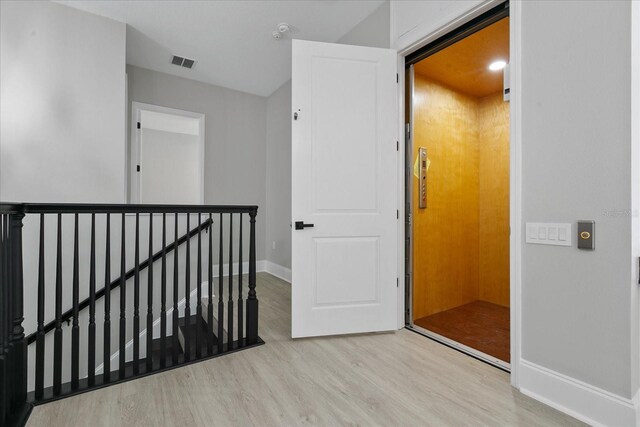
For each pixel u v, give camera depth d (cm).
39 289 163
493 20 196
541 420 144
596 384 141
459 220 335
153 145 644
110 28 294
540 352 160
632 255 131
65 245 246
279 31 311
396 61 249
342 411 149
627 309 132
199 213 211
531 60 163
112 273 256
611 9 136
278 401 157
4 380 137
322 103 234
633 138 131
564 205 151
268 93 475
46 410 151
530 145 164
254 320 227
